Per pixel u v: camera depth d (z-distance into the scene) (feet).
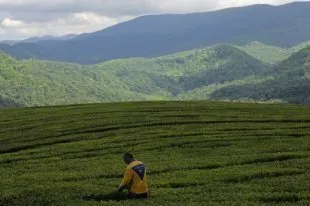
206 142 142.31
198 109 209.87
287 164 111.75
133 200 81.20
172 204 79.05
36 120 196.24
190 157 124.98
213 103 243.81
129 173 82.28
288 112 199.62
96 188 95.50
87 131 167.53
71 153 136.98
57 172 113.80
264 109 211.20
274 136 148.36
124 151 135.85
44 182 102.78
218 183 97.14
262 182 96.73
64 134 164.25
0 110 247.70
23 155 137.39
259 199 83.51
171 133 155.74
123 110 210.79
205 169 112.06
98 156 131.75
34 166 122.31
